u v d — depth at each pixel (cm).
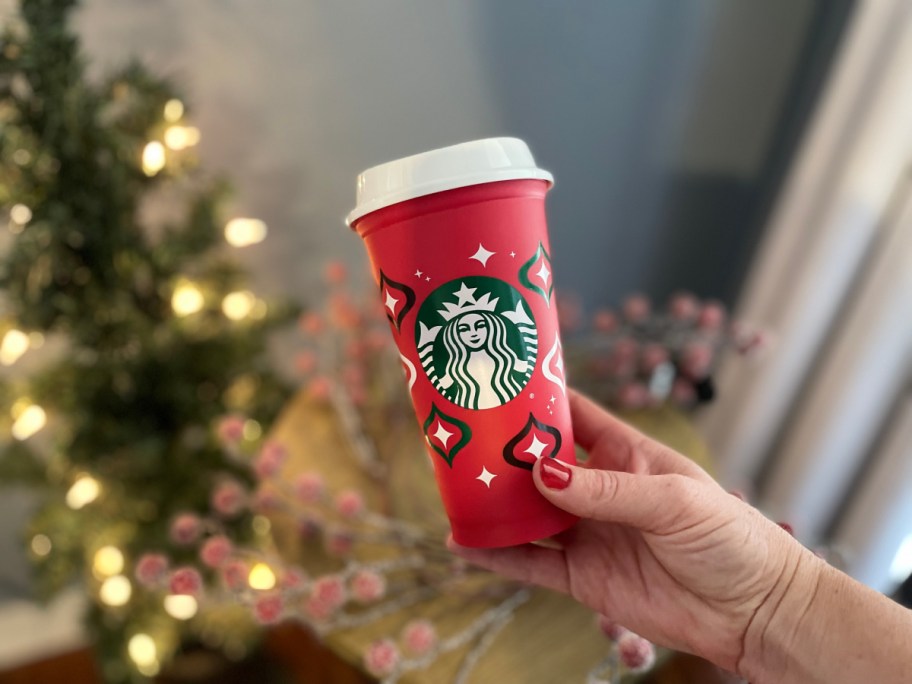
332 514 50
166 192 65
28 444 71
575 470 29
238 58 61
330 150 66
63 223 47
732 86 64
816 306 57
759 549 30
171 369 57
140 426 56
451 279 28
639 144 68
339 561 47
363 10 60
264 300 64
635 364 57
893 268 51
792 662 30
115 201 49
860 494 59
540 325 29
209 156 65
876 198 52
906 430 53
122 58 59
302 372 62
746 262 73
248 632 58
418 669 39
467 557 36
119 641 59
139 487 58
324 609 37
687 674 46
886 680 27
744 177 69
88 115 46
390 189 27
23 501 76
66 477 57
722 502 30
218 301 59
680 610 33
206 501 58
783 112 65
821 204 56
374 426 58
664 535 30
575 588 36
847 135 54
